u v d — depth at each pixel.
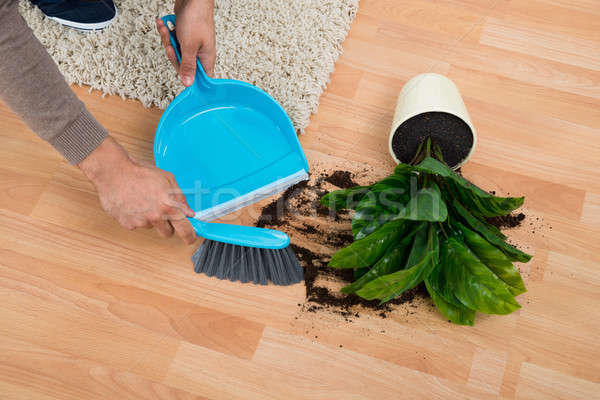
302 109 1.08
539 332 0.92
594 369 0.89
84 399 0.86
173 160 0.97
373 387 0.88
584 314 0.93
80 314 0.93
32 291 0.94
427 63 1.15
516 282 0.85
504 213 0.88
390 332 0.91
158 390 0.87
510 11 1.21
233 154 0.98
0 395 0.86
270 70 1.10
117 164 0.73
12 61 0.60
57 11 1.07
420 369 0.89
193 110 1.00
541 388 0.88
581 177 1.05
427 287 0.87
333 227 1.00
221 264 0.92
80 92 1.11
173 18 0.88
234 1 1.15
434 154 0.99
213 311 0.93
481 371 0.89
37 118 0.65
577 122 1.10
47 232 0.99
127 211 0.76
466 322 0.87
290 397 0.87
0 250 0.97
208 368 0.89
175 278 0.96
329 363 0.89
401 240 0.90
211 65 0.95
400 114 0.97
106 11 1.10
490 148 1.07
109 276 0.96
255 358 0.90
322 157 1.06
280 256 0.92
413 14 1.20
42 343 0.90
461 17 1.20
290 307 0.94
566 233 0.99
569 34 1.19
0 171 1.03
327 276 0.95
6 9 0.58
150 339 0.91
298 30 1.14
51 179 1.03
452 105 0.95
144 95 1.09
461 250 0.85
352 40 1.17
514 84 1.14
